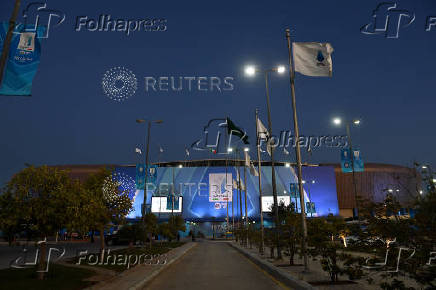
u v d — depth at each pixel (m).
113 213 20.12
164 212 88.81
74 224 11.97
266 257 22.23
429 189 6.50
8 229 11.62
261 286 11.55
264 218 90.69
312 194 97.94
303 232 14.34
